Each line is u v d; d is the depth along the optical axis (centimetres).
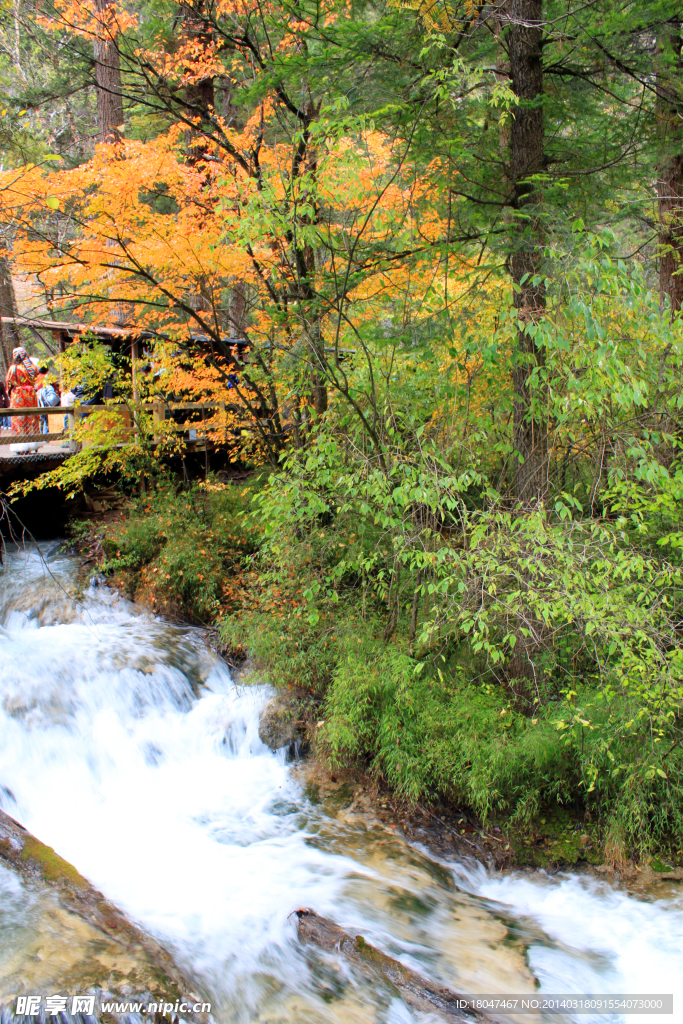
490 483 731
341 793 681
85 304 821
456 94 648
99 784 665
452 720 654
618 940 539
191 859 586
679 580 562
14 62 1196
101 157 735
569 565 538
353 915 535
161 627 875
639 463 574
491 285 703
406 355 720
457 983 484
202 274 815
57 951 410
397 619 749
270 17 786
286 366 791
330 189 683
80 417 1017
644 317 567
